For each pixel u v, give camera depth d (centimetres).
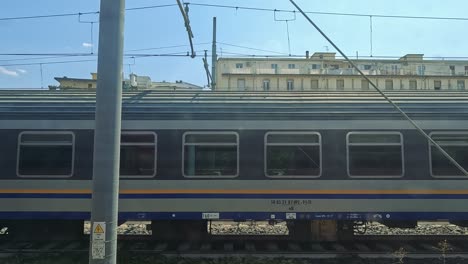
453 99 1037
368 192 984
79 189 995
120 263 849
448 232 1251
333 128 999
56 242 1083
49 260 876
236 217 983
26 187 999
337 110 1008
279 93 1070
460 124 1002
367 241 1080
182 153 999
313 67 7544
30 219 1003
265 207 984
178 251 982
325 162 991
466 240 1080
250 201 985
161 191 991
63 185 996
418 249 1013
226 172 994
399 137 999
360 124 1000
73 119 1013
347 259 909
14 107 1025
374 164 992
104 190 535
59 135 1012
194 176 993
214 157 998
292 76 7250
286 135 1002
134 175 996
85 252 951
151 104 1027
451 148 998
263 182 988
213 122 1006
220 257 917
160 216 987
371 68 7512
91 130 1011
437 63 7788
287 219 983
